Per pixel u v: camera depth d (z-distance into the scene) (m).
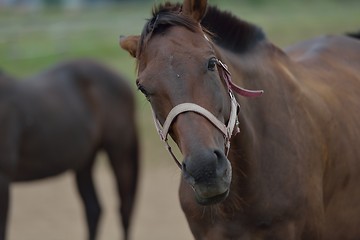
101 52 29.75
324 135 6.35
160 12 5.38
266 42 6.62
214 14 6.16
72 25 34.06
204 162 4.78
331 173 6.40
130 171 13.59
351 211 6.62
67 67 13.27
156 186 16.81
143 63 5.28
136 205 14.81
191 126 4.94
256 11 44.41
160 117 5.23
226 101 5.29
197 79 5.05
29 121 11.92
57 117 12.37
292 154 6.02
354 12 44.38
